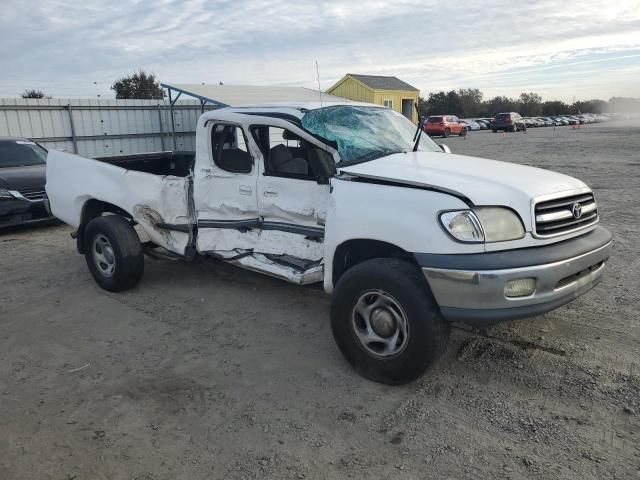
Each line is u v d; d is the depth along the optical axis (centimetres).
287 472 285
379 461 292
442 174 365
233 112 483
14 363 424
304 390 368
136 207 555
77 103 1769
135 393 372
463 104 9244
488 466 284
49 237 879
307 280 427
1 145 1043
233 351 432
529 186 353
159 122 2009
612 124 6806
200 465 294
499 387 360
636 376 366
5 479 287
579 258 343
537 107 10444
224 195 498
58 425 336
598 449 294
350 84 3534
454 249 323
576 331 439
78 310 534
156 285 601
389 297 349
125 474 289
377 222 349
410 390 362
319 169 423
